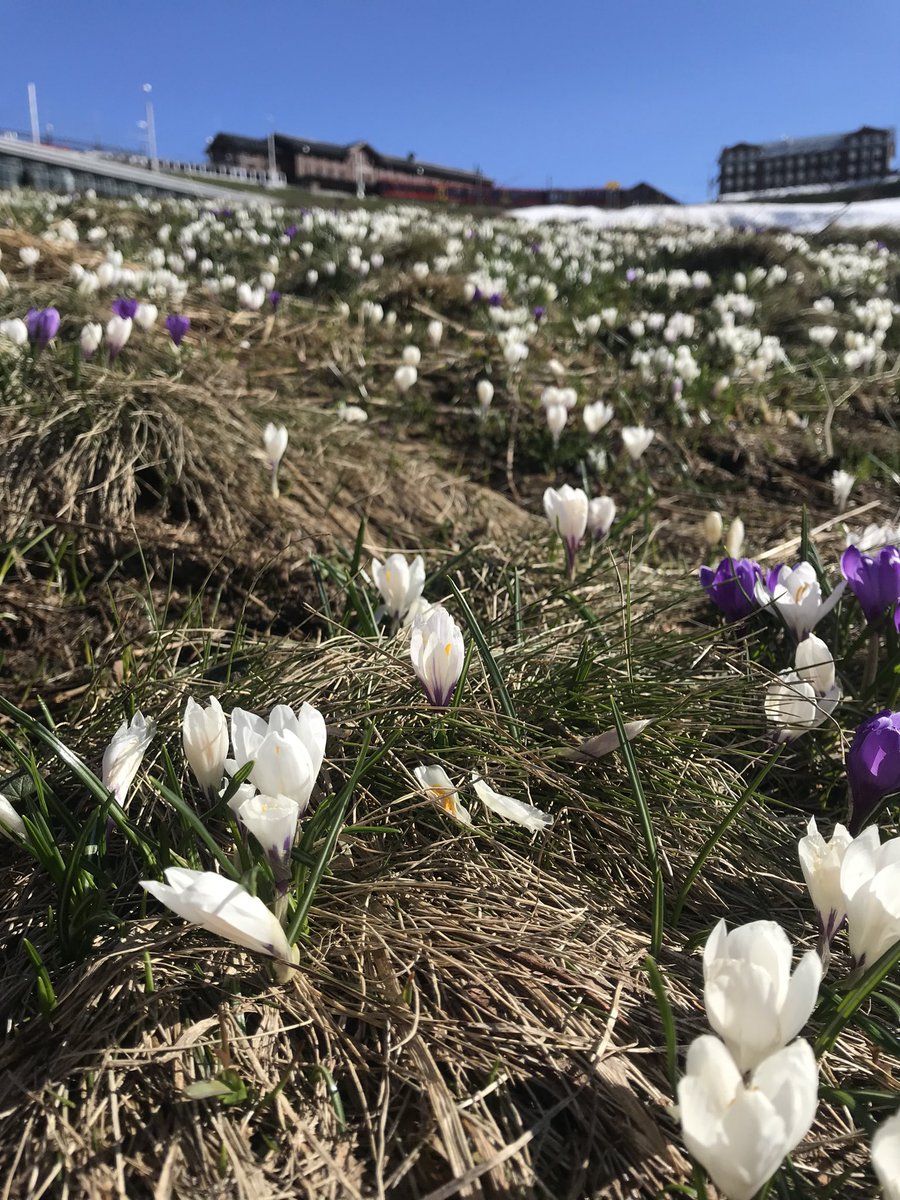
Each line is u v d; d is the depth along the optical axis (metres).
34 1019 0.28
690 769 0.42
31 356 0.77
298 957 0.29
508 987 0.29
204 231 2.33
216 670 0.47
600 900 0.34
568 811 0.38
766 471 1.02
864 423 1.19
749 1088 0.20
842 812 0.43
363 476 0.81
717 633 0.47
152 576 0.61
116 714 0.42
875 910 0.26
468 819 0.35
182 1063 0.26
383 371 1.23
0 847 0.36
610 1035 0.28
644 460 1.02
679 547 0.79
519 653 0.47
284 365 1.18
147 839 0.31
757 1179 0.19
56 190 5.41
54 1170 0.23
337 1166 0.23
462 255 2.38
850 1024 0.29
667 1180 0.24
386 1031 0.27
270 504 0.70
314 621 0.60
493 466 1.01
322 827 0.33
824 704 0.40
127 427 0.71
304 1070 0.26
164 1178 0.23
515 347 1.11
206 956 0.30
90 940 0.30
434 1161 0.24
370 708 0.40
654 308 2.09
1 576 0.54
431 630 0.37
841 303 2.19
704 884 0.36
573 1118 0.26
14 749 0.33
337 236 2.47
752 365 1.20
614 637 0.49
